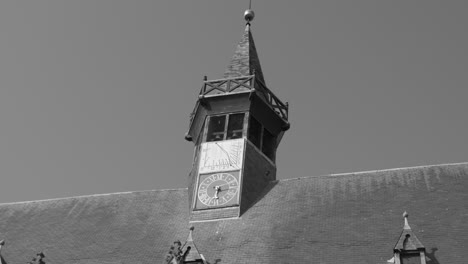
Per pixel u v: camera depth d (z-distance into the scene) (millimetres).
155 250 29938
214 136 35469
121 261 29453
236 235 30000
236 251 28672
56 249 31047
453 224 28266
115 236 31531
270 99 37188
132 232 31688
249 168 33656
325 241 28484
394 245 27172
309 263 27219
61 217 34031
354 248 27688
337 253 27562
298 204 31812
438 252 26516
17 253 31031
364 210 30359
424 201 30281
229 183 32844
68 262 29797
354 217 29938
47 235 32406
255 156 34469
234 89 36469
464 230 27766
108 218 33281
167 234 31109
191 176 34688
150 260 29219
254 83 36438
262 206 32188
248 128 35250
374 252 27188
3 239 32344
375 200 31031
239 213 31609
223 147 34500
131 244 30672
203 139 35312
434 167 32812
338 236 28688
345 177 33375
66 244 31391
